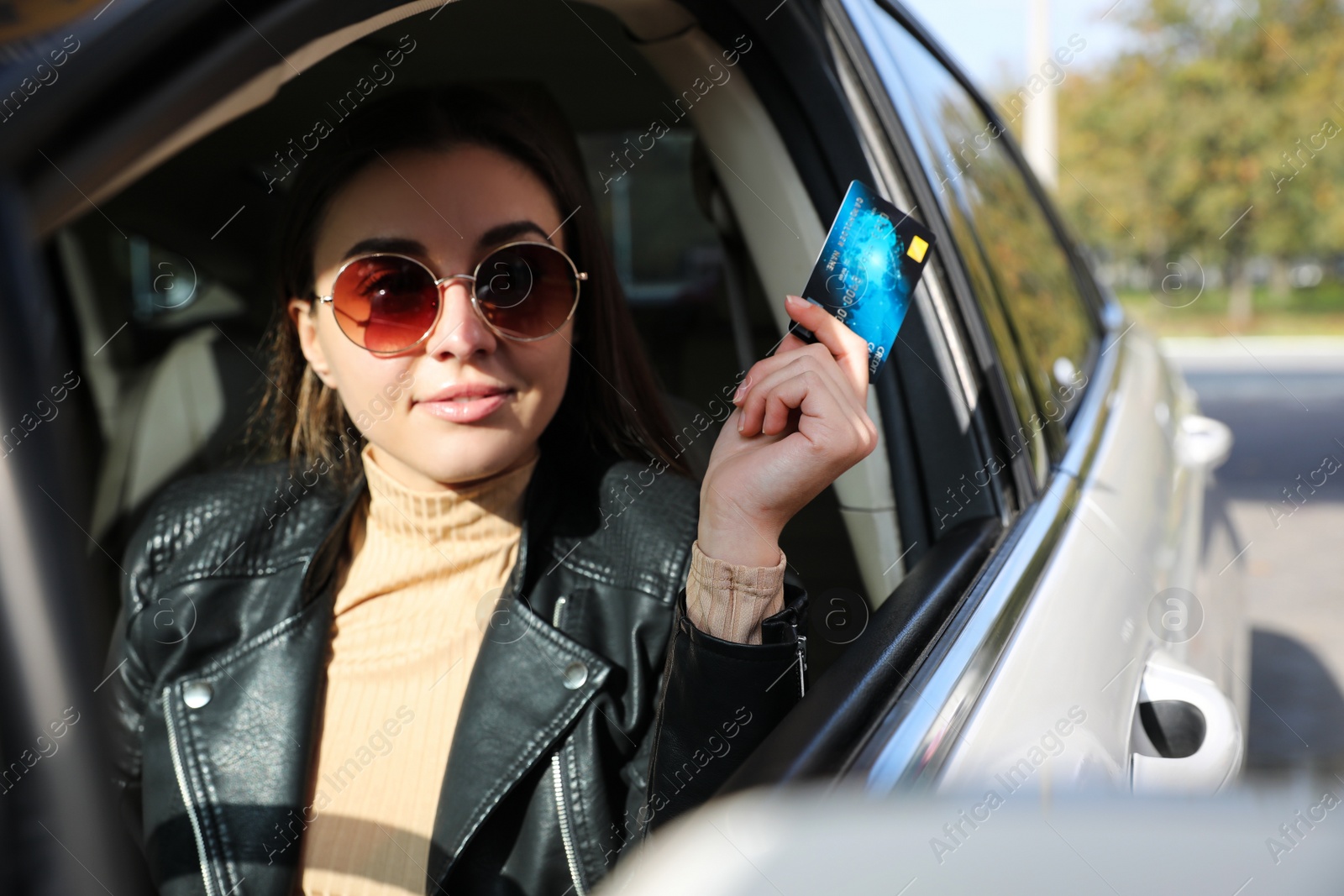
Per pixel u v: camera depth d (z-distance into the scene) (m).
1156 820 0.59
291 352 1.28
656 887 0.63
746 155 1.32
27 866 0.39
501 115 1.11
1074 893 0.57
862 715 0.81
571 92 1.96
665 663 1.06
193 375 2.28
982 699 0.90
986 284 1.52
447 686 1.12
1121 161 19.34
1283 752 3.20
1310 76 18.36
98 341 2.54
